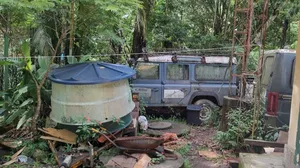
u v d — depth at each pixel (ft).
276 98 16.05
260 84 17.81
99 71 16.06
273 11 29.99
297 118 9.95
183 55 25.14
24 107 17.46
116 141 14.69
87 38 23.40
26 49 16.98
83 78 15.34
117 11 17.38
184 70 24.59
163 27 33.73
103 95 15.40
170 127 21.72
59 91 15.65
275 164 11.28
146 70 24.32
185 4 36.19
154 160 14.19
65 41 22.35
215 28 37.11
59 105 15.66
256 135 16.40
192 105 23.81
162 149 15.21
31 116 17.12
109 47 29.27
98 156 14.46
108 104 15.53
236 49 25.64
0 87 21.11
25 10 16.53
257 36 27.09
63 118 15.53
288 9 29.53
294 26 35.06
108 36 23.57
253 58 26.86
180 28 34.04
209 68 24.70
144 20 28.73
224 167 15.10
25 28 22.82
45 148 15.28
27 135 17.52
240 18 30.60
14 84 20.65
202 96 24.58
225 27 35.27
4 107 17.69
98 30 21.52
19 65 16.67
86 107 15.23
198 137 20.30
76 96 15.20
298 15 29.63
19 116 17.63
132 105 17.39
